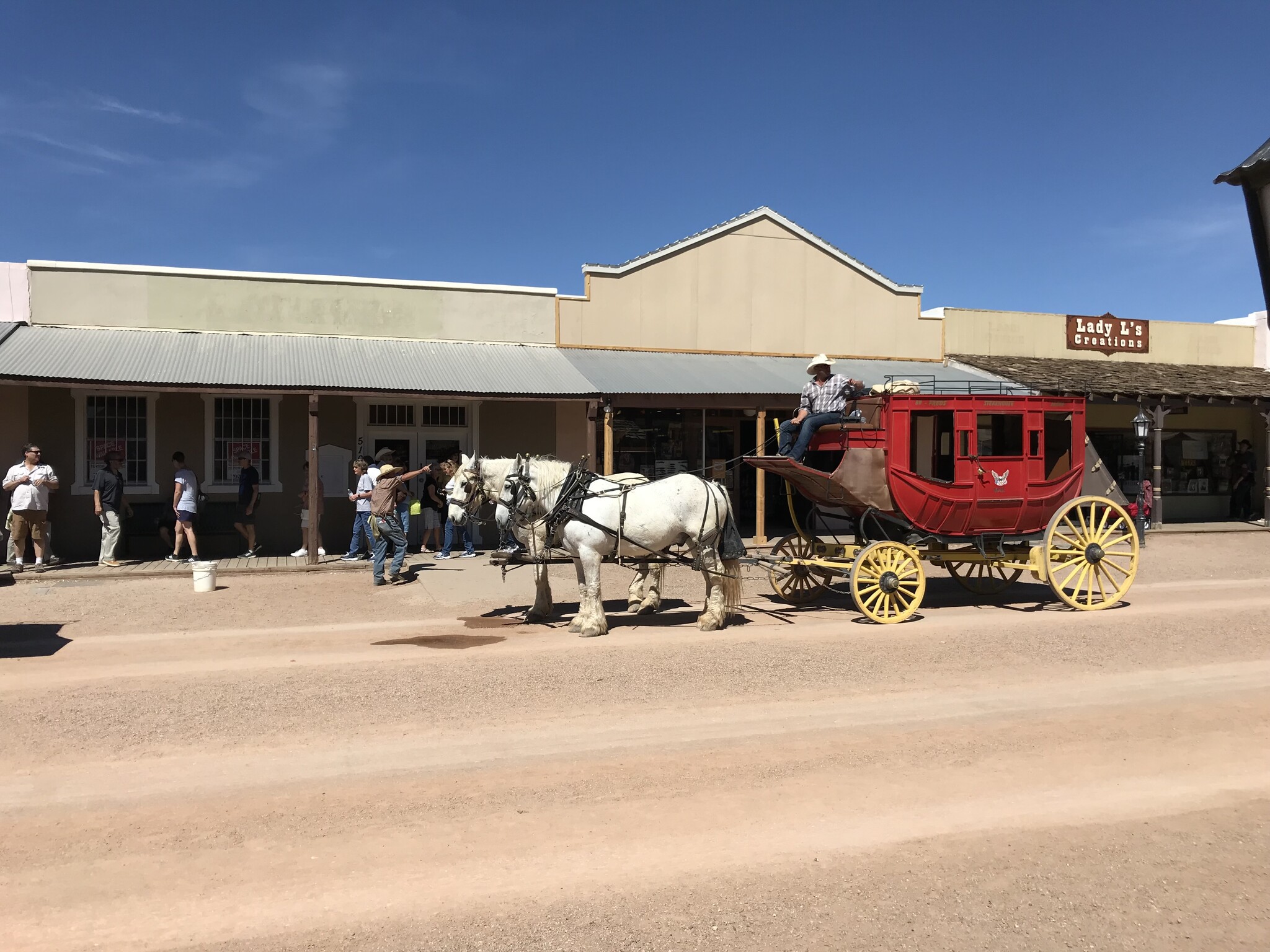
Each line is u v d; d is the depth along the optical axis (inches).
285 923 148.9
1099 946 142.7
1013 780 215.3
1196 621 417.4
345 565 584.4
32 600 468.1
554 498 395.9
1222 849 178.4
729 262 796.6
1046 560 447.2
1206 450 1006.4
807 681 307.6
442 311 722.2
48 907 154.3
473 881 163.9
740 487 823.1
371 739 245.0
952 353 888.3
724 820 191.6
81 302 639.8
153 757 229.8
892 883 163.5
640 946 141.6
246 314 675.4
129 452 645.9
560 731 252.1
